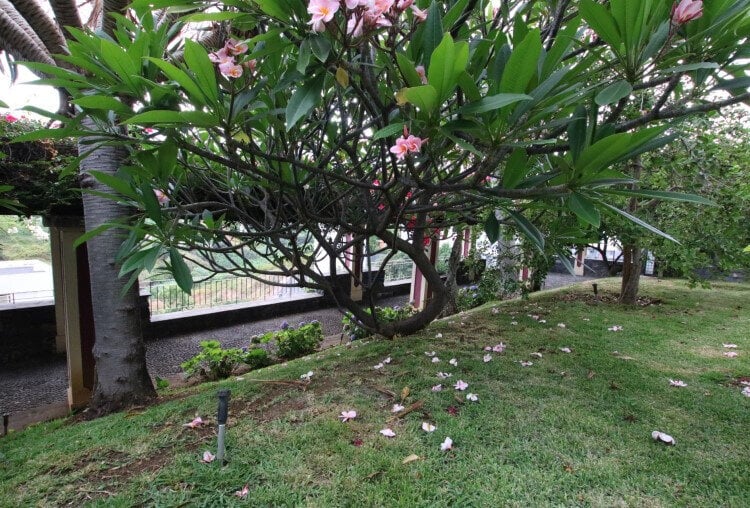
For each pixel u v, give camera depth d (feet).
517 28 4.40
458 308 21.15
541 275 20.95
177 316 23.15
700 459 5.80
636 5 3.26
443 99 3.30
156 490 5.11
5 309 18.54
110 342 9.67
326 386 8.28
